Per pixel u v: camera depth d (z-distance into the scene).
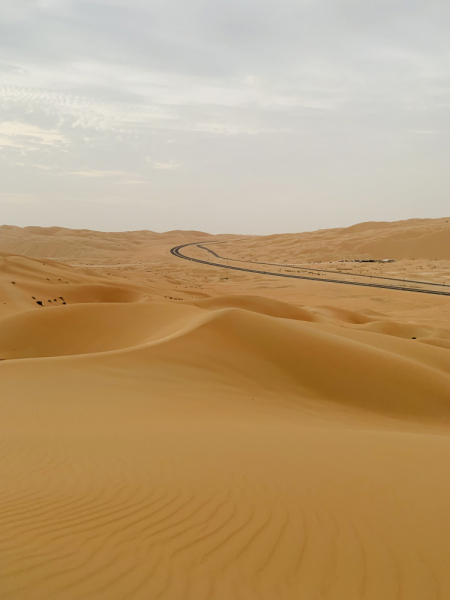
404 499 6.56
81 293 72.69
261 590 4.24
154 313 40.84
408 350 36.91
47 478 7.36
